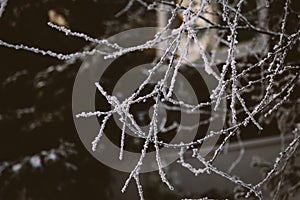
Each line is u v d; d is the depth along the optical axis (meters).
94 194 8.98
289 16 4.81
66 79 9.15
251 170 8.70
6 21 8.74
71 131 9.05
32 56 9.25
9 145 9.23
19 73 9.27
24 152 9.20
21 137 9.23
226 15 3.33
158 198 9.30
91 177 8.98
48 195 8.62
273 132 8.57
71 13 9.11
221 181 9.01
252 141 8.70
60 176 8.69
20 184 8.59
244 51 5.87
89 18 9.27
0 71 9.29
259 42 5.21
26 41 9.10
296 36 3.54
